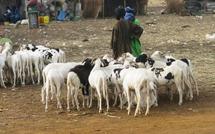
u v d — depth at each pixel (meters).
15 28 38.66
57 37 32.50
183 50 25.84
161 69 15.61
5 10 44.69
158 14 48.88
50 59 19.17
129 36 18.08
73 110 15.37
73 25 40.12
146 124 13.57
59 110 15.38
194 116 14.27
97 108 15.50
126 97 15.09
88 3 46.56
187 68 15.97
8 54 18.84
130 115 14.55
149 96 14.80
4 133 13.23
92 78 15.03
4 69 19.17
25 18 44.03
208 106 15.34
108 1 47.41
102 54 25.00
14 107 15.88
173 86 17.28
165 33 33.34
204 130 12.89
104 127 13.45
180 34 32.59
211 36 30.05
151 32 34.00
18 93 17.72
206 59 23.05
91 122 13.98
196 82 17.67
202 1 50.69
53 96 16.55
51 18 45.12
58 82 15.52
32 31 36.25
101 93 15.18
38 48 20.06
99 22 42.22
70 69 15.76
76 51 26.34
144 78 14.21
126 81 14.55
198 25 37.62
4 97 17.17
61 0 45.84
